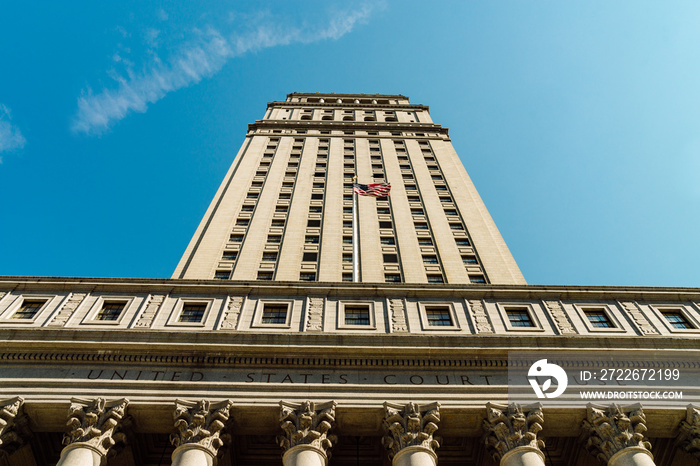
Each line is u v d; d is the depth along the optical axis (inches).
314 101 3545.8
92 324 1020.5
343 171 2331.4
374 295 1114.7
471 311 1079.6
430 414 845.8
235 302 1090.1
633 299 1128.8
